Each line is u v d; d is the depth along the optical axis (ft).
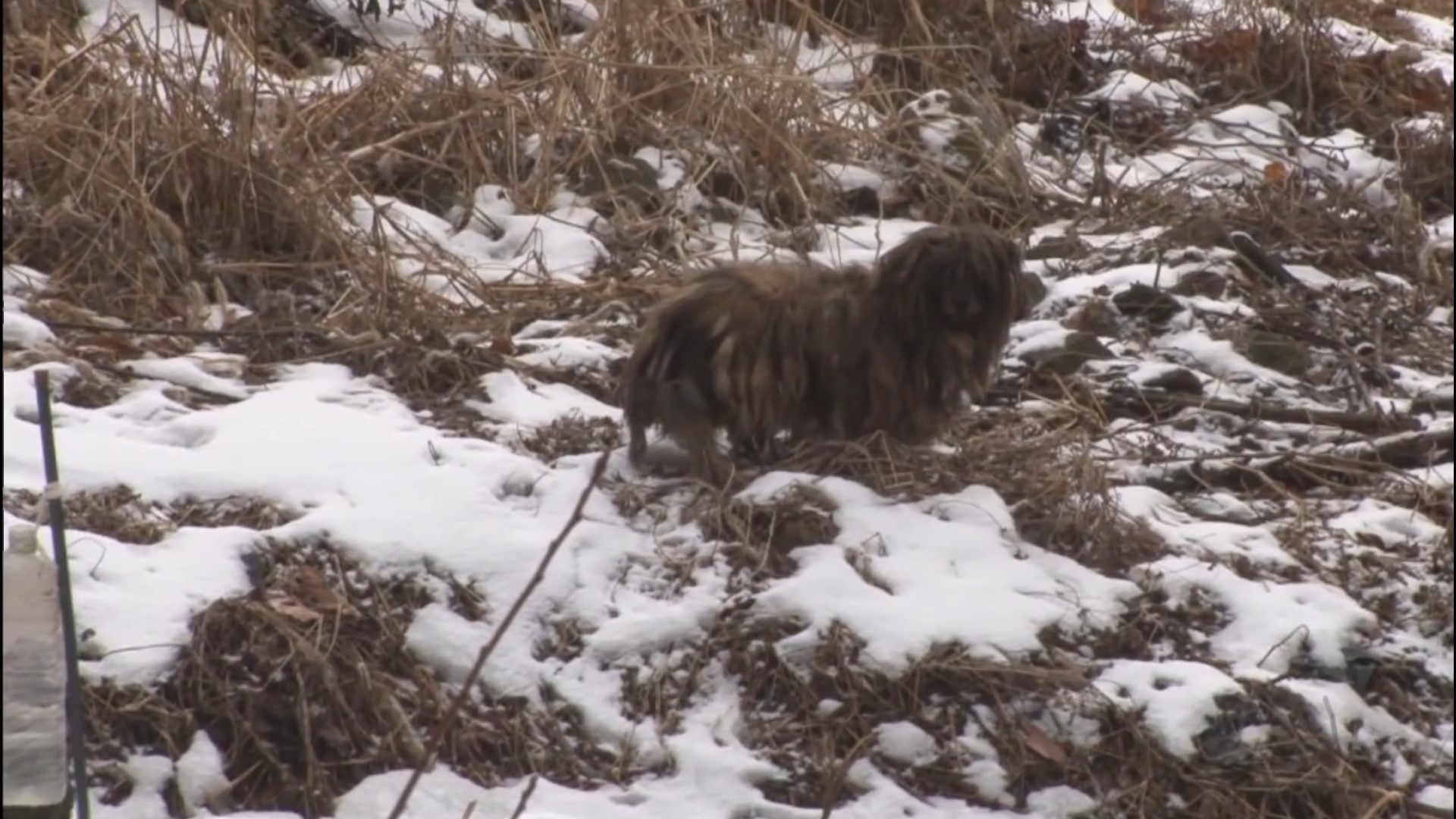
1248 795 30.86
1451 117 63.77
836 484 34.91
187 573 30.78
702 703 31.14
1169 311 47.01
